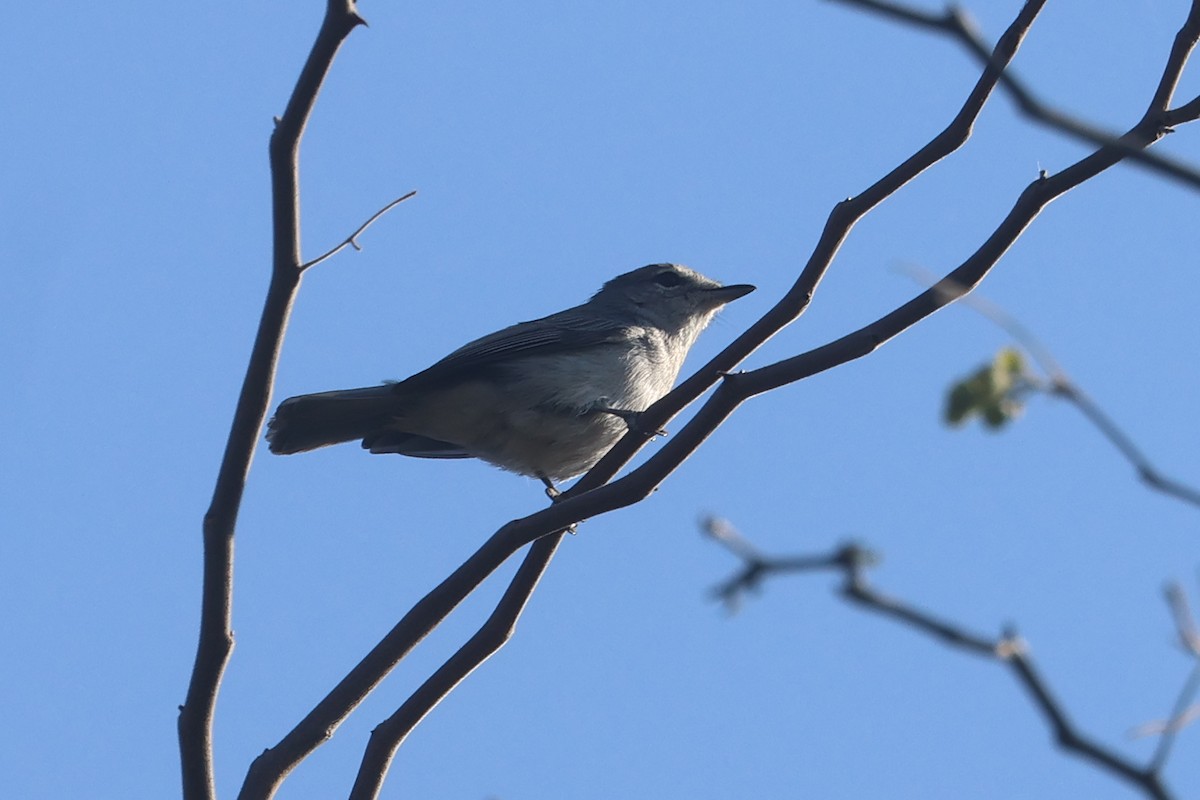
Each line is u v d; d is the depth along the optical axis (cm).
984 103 1059
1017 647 597
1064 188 982
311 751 1067
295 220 1014
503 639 1105
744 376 1038
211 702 1038
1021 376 897
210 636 1034
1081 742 605
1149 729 632
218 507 1038
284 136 999
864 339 1012
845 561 595
